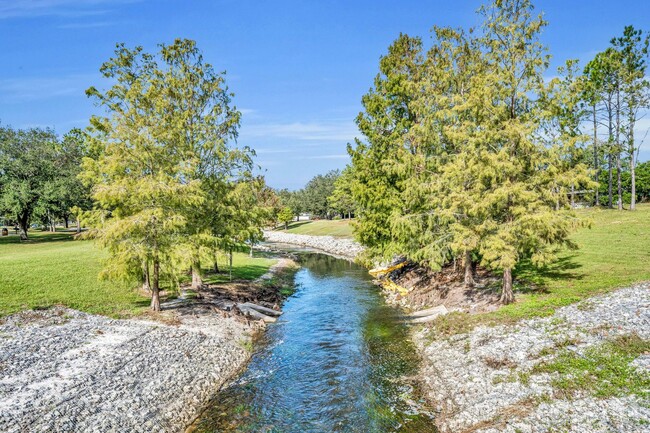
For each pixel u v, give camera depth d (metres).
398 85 27.38
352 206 87.69
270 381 15.55
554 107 16.78
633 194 38.34
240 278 33.81
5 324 17.67
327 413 12.96
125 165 20.00
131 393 13.10
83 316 19.77
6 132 49.22
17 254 33.09
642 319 14.41
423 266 33.03
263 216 32.94
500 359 14.33
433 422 12.01
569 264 24.05
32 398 11.98
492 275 25.36
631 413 10.05
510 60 17.58
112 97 23.77
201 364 16.16
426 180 23.31
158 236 20.58
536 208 16.86
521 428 10.42
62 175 51.53
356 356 17.77
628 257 23.61
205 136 26.53
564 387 11.68
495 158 16.61
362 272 42.38
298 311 26.53
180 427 12.20
